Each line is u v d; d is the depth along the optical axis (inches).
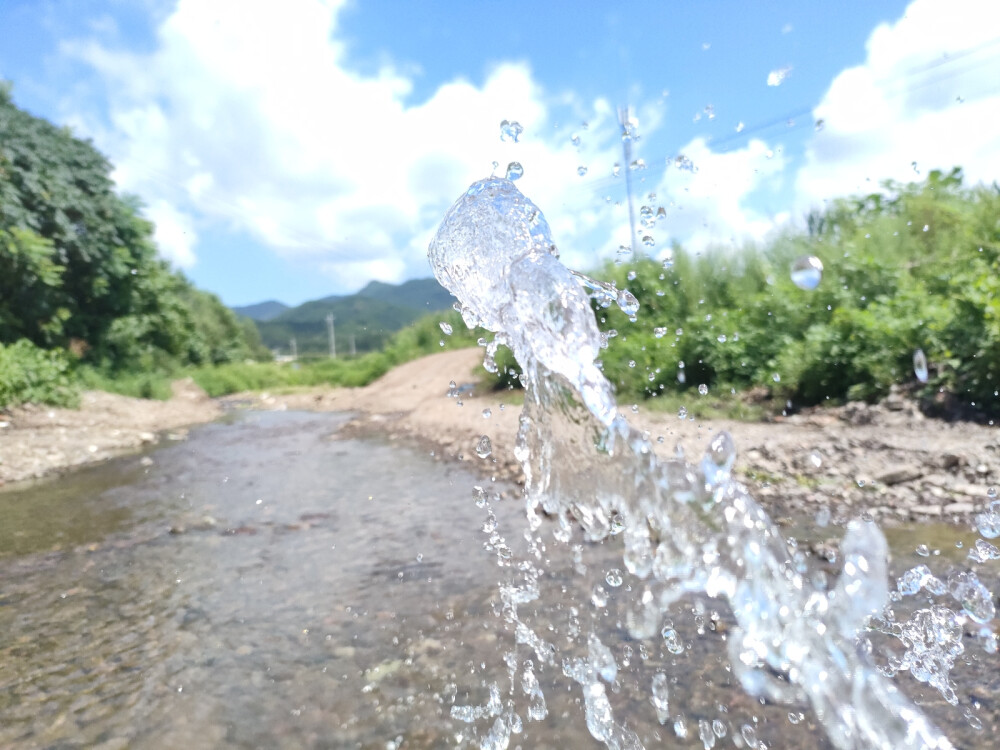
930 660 65.9
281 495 161.3
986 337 170.1
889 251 238.2
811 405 212.5
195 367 839.1
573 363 66.7
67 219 459.8
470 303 77.0
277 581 101.1
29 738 62.2
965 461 130.0
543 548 108.3
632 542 65.1
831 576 85.2
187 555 115.8
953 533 101.7
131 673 74.1
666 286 275.4
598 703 63.2
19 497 172.6
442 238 74.4
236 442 273.9
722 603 81.8
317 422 350.9
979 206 231.8
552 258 69.2
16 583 104.6
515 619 82.0
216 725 63.3
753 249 278.4
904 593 80.3
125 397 436.8
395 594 93.0
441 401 360.5
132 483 185.9
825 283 236.1
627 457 65.0
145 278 569.0
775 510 119.0
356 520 133.7
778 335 237.8
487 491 149.9
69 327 478.6
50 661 77.6
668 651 71.6
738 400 225.6
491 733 59.7
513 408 286.7
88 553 119.3
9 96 453.4
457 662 72.7
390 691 67.7
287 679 71.3
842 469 136.2
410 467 188.4
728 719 59.1
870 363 200.2
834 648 57.0
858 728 54.3
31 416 293.4
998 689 60.4
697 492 62.0
